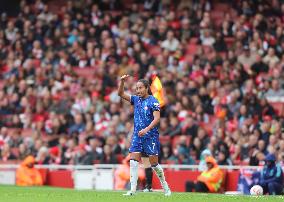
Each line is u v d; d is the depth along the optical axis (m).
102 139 95.06
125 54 110.88
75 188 83.50
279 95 99.00
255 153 80.69
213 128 92.56
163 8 117.50
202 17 112.50
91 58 113.00
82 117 101.69
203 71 103.25
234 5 114.00
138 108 54.28
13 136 102.50
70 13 119.88
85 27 116.88
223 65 101.81
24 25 120.75
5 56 119.00
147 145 54.03
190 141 90.31
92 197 52.06
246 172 75.50
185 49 110.00
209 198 52.06
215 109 96.25
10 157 99.81
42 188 77.75
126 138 91.38
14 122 106.44
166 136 94.19
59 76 111.00
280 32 105.75
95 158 91.44
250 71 100.94
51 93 109.38
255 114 91.81
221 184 75.81
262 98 94.00
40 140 98.50
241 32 106.56
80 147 95.06
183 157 87.56
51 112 104.38
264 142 81.94
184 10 114.62
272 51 102.75
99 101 103.94
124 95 54.72
